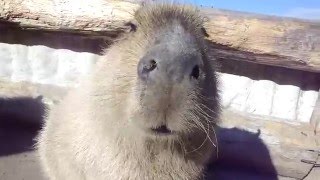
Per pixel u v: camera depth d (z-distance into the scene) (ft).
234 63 2.78
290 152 2.51
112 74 1.46
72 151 1.69
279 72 2.85
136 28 1.49
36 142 2.54
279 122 2.68
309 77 2.84
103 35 2.35
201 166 1.56
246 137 2.55
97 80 1.54
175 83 1.25
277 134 2.60
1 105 2.82
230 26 2.39
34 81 3.30
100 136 1.51
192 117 1.30
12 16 2.37
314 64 2.47
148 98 1.26
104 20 2.28
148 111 1.28
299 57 2.46
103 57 1.65
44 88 3.04
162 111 1.27
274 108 2.91
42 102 2.87
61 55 3.25
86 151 1.60
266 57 2.47
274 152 2.52
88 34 2.38
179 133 1.35
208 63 1.46
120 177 1.51
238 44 2.42
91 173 1.60
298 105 2.89
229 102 2.91
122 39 1.55
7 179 2.26
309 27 2.44
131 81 1.38
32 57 3.28
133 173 1.50
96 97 1.50
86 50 2.87
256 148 2.52
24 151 2.57
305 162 2.49
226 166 2.52
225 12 2.41
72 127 1.71
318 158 2.49
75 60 3.25
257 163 2.52
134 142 1.43
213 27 2.38
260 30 2.41
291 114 2.89
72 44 2.82
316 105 2.69
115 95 1.42
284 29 2.43
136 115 1.31
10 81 3.14
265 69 2.84
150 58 1.27
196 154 1.49
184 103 1.27
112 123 1.45
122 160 1.49
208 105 1.42
